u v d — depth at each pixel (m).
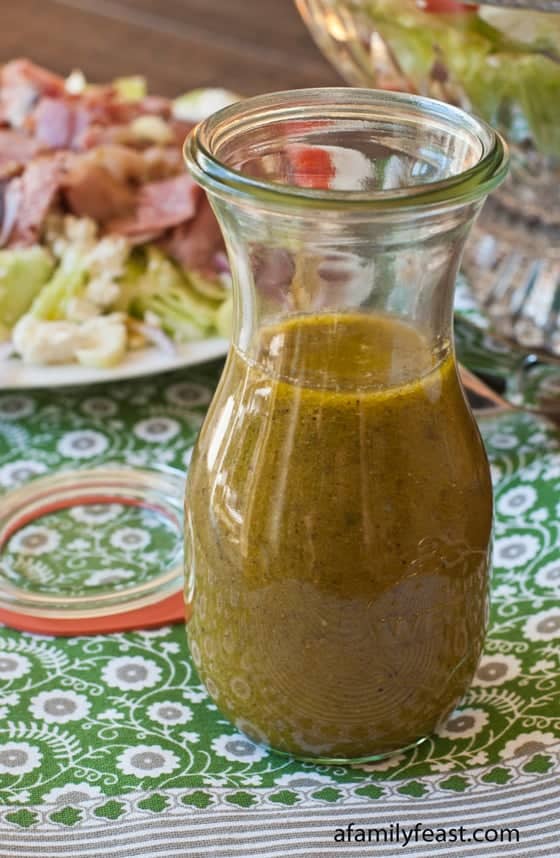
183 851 0.42
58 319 0.63
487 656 0.50
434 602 0.43
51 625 0.51
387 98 0.44
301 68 0.85
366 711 0.44
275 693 0.44
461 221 0.41
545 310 0.66
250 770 0.45
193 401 0.63
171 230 0.66
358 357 0.42
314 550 0.42
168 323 0.64
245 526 0.43
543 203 0.68
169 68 0.85
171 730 0.47
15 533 0.56
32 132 0.71
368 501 0.42
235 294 0.43
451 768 0.45
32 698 0.48
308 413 0.42
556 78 0.61
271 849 0.42
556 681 0.48
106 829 0.43
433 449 0.42
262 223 0.40
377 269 0.41
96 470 0.59
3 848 0.43
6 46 0.89
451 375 0.43
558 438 0.57
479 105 0.64
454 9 0.60
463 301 0.67
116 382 0.64
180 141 0.70
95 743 0.46
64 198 0.66
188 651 0.50
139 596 0.52
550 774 0.45
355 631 0.43
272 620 0.43
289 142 0.44
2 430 0.61
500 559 0.53
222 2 0.96
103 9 0.95
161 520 0.56
